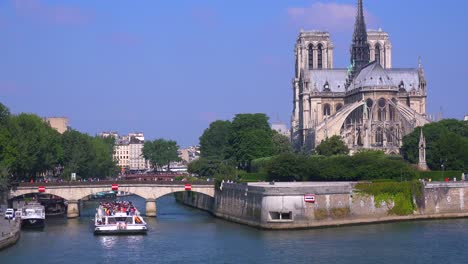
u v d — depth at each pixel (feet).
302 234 499.92
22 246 462.60
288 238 480.64
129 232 520.01
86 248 455.22
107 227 517.96
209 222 609.42
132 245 466.70
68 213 655.35
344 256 411.95
